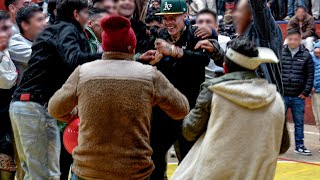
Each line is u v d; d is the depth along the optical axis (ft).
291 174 48.93
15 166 34.71
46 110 30.45
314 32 77.30
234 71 24.36
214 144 23.84
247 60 23.77
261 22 27.40
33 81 30.14
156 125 31.40
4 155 34.12
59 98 22.66
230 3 56.24
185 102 23.39
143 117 22.13
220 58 30.73
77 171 22.49
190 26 31.94
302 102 57.62
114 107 21.70
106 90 21.76
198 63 30.68
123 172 21.86
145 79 22.20
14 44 34.47
